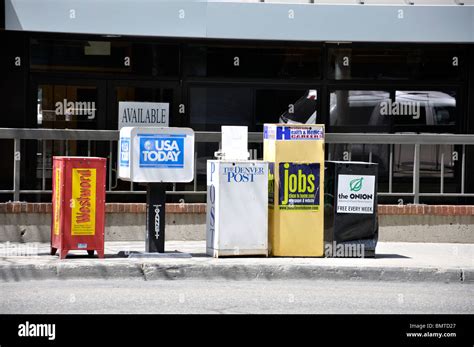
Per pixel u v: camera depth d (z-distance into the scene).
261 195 12.14
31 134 13.54
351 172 12.43
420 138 14.33
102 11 14.85
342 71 16.45
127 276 11.34
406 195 14.34
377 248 13.66
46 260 11.52
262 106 16.36
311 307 9.67
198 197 15.61
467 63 16.48
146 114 16.08
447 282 11.76
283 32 15.23
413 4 15.62
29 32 15.50
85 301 9.70
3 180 15.20
